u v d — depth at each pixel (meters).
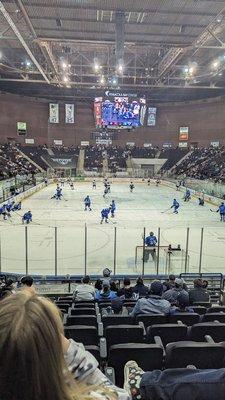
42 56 43.00
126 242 20.34
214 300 11.77
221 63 42.12
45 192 44.97
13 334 0.85
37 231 22.73
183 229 23.78
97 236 21.61
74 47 39.84
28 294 0.97
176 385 1.22
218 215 29.34
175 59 38.91
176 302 8.62
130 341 5.55
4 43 38.59
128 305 9.02
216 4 25.19
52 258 17.41
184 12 26.88
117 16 26.56
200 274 13.74
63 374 0.90
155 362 4.43
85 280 10.31
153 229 23.62
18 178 37.88
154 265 16.58
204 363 4.34
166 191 47.94
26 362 0.85
